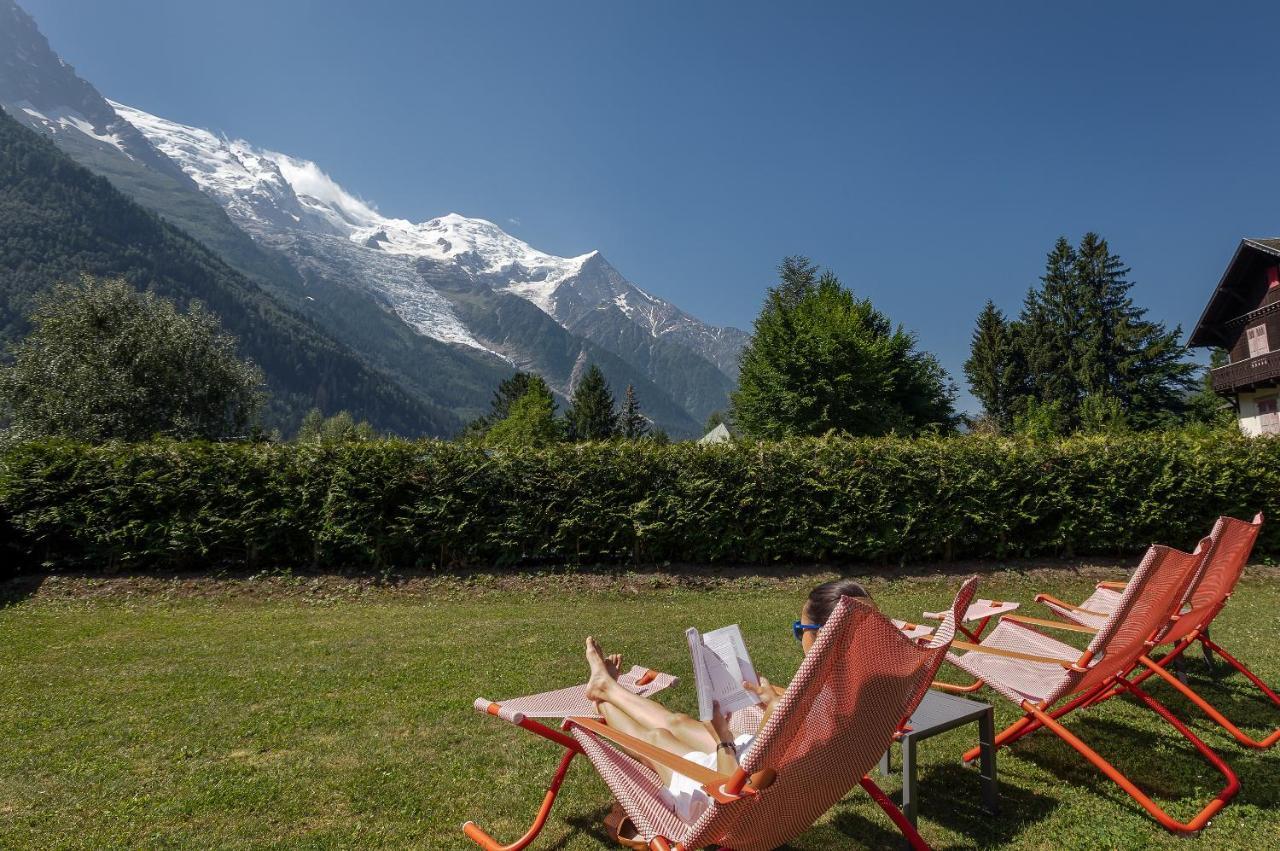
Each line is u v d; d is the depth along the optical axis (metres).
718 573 10.08
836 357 25.22
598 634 6.87
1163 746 3.87
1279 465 10.65
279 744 4.02
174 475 10.12
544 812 2.95
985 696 4.67
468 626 7.33
